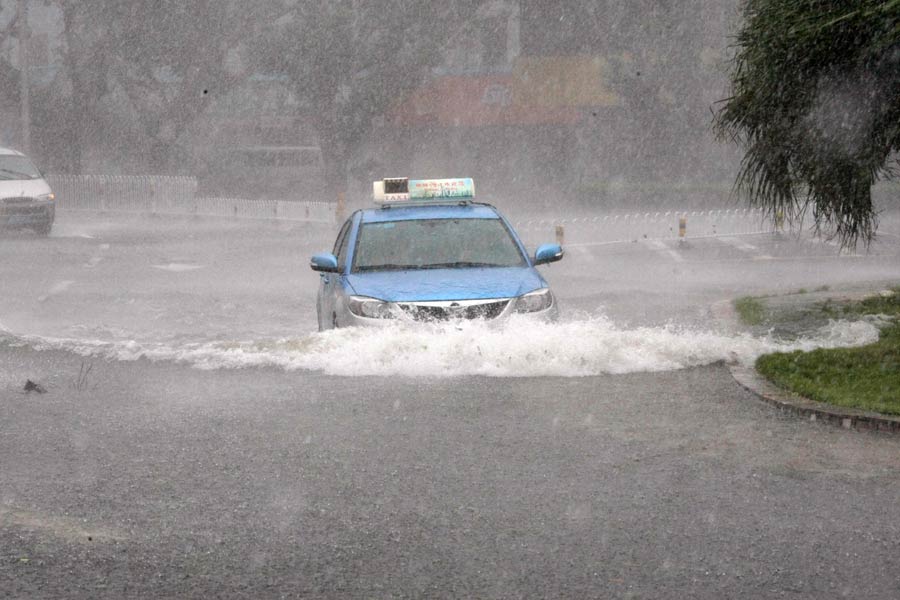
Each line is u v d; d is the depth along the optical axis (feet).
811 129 51.78
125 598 20.33
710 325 56.90
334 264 47.21
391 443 31.53
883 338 48.62
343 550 22.91
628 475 28.27
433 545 23.18
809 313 59.41
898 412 33.68
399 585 20.95
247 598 20.34
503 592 20.57
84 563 22.13
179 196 182.91
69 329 60.90
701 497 26.35
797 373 40.24
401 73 192.95
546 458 29.91
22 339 50.37
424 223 49.62
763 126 54.34
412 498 26.45
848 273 94.22
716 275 93.61
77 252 114.11
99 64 202.90
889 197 160.97
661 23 191.31
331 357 42.60
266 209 168.66
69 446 31.40
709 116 190.90
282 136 214.07
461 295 43.65
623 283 86.74
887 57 48.98
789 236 132.67
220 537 23.73
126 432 32.99
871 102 50.44
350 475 28.40
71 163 213.46
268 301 75.36
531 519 24.84
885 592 20.39
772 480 27.73
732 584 20.83
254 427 33.47
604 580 21.12
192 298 76.79
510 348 42.01
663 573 21.44
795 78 50.85
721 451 30.60
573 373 41.52
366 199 199.21
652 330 46.50
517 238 49.32
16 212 128.67
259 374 42.11
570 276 92.73
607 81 195.52
